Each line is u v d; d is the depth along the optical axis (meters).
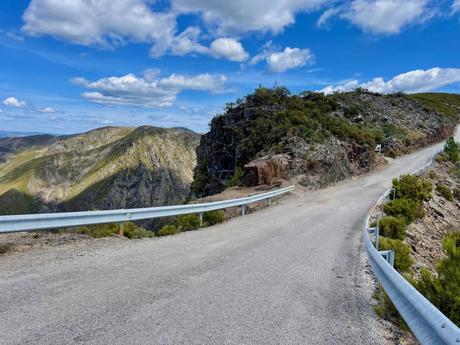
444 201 29.80
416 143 61.16
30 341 4.05
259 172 29.25
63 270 7.00
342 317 5.52
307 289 6.73
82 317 4.77
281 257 9.27
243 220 16.30
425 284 7.02
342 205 22.67
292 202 23.72
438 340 3.36
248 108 45.62
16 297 5.41
